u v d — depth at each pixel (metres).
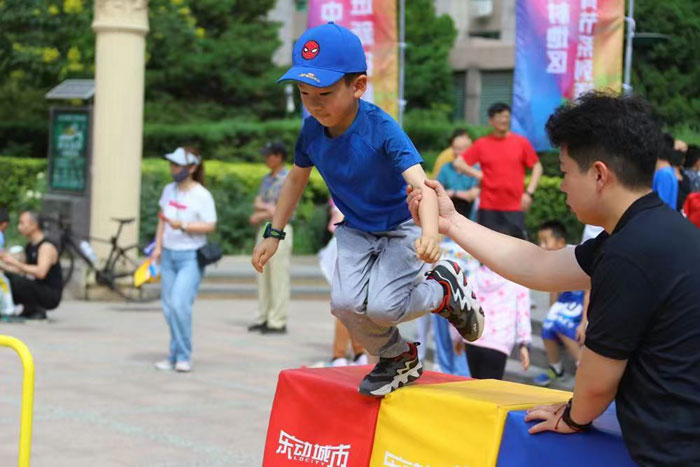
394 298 3.71
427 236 3.43
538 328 9.94
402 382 3.83
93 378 8.77
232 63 25.03
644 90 17.75
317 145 3.81
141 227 17.77
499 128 10.20
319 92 3.55
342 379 4.04
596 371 3.02
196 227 9.04
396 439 3.72
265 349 10.73
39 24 20.81
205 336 11.54
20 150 22.86
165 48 23.69
